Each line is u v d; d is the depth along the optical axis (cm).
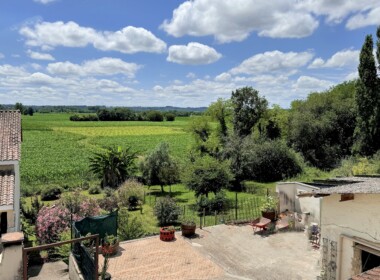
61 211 1778
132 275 1395
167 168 3450
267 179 3922
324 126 4325
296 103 5266
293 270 1432
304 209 1997
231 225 2023
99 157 3888
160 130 11688
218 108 4547
